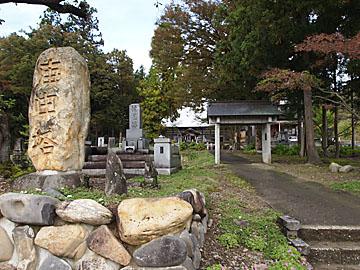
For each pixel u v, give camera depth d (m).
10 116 13.98
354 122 22.48
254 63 14.96
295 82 12.07
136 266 3.10
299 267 3.67
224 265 3.80
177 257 3.11
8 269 3.18
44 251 3.17
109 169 4.59
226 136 37.81
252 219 5.13
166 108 30.16
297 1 12.55
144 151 12.80
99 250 3.14
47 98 5.62
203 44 23.66
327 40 10.22
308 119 14.84
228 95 21.98
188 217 3.29
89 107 6.04
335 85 15.88
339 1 11.73
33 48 24.38
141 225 3.07
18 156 10.41
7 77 23.23
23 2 8.13
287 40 14.12
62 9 8.65
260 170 12.60
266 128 15.42
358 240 4.76
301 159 17.23
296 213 5.87
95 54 29.83
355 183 8.89
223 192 7.33
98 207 3.18
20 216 3.19
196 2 22.14
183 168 12.76
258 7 13.78
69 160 5.54
